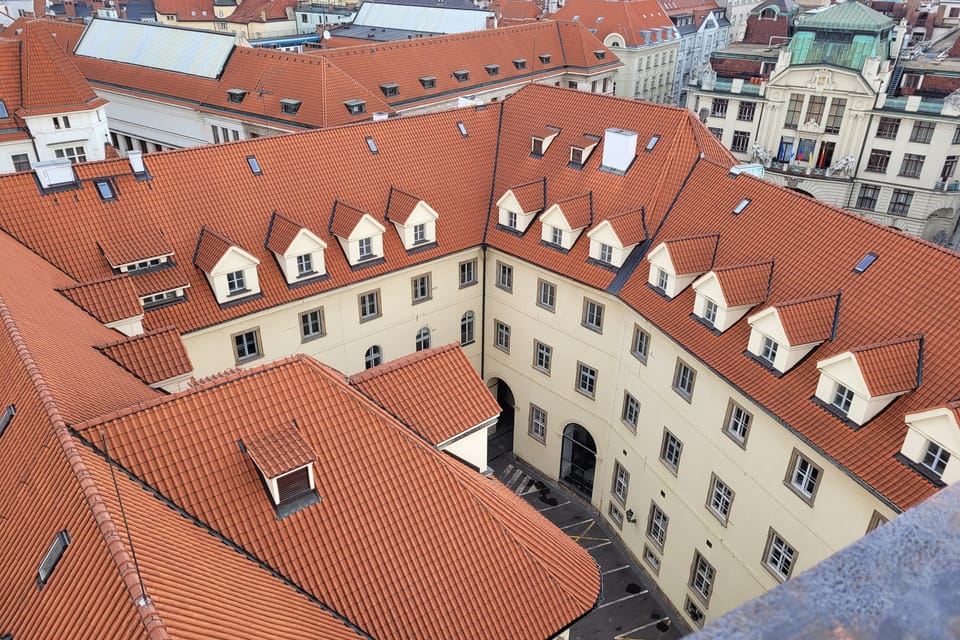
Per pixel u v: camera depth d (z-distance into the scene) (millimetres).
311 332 40062
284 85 68812
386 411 23828
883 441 24422
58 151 61719
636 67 114188
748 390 28469
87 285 30938
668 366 34469
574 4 119000
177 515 18359
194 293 35906
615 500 41750
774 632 3008
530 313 43562
